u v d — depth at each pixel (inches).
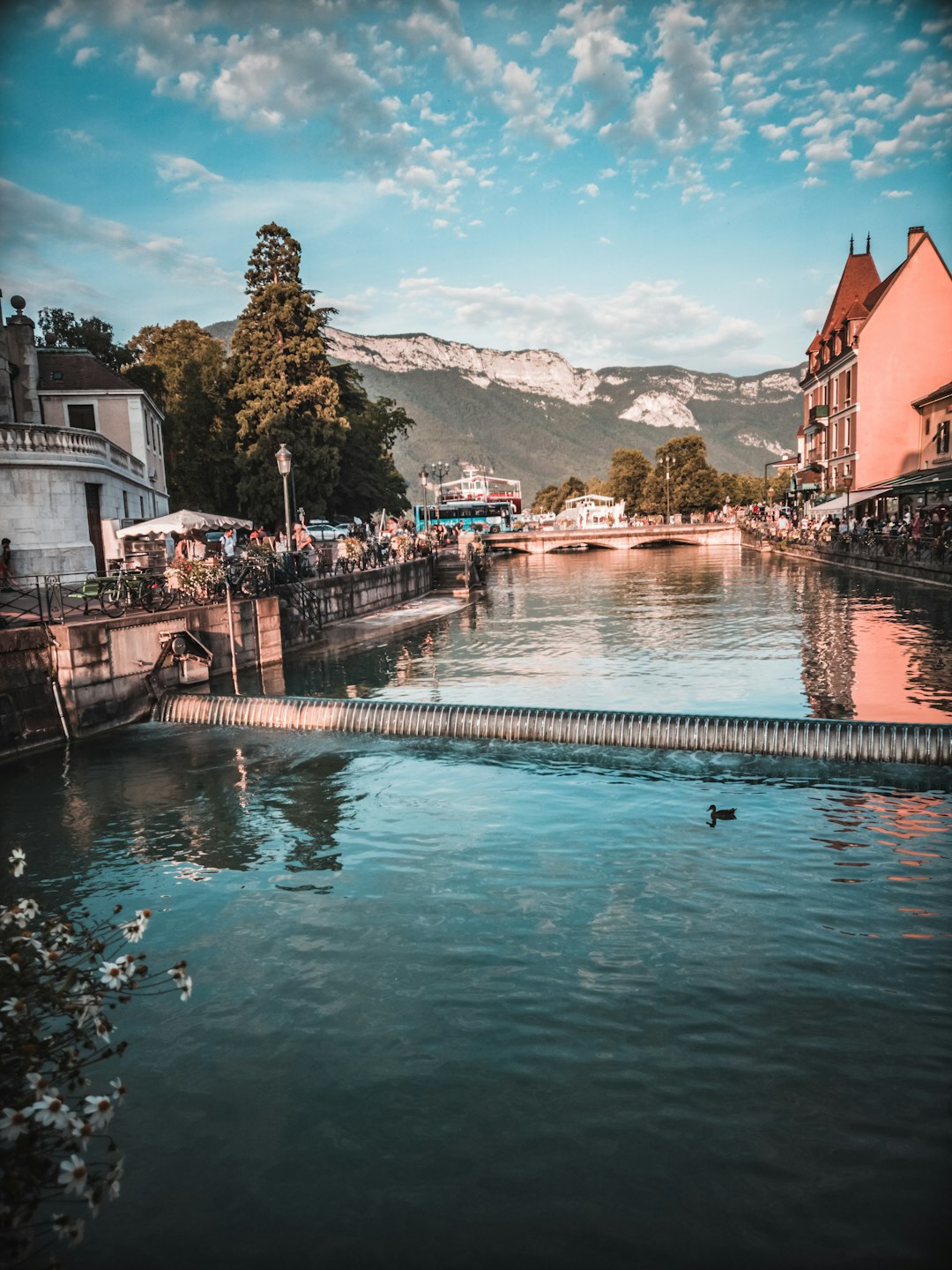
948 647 841.5
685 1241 174.2
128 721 684.7
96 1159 203.0
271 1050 246.1
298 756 574.6
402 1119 214.2
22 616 700.7
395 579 1565.0
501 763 540.1
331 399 1972.2
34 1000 159.3
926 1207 180.9
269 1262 172.4
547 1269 168.9
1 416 1248.2
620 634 1085.1
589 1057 237.3
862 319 2160.4
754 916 319.3
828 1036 242.8
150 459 1544.0
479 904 339.6
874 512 2128.4
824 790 462.9
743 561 2379.4
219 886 370.9
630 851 387.9
